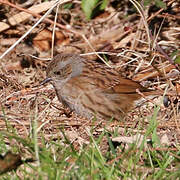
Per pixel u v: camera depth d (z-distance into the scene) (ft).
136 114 36.27
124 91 36.32
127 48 43.93
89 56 44.80
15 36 45.88
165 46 44.01
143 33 44.29
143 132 31.04
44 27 46.57
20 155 27.40
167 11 46.70
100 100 36.06
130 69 42.47
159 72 38.78
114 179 25.18
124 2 48.98
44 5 42.63
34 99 37.09
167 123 32.81
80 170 25.12
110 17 48.39
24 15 44.24
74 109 36.40
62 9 47.52
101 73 36.70
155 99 36.91
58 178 24.22
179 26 46.19
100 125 33.99
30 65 43.42
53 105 37.11
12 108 36.17
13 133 29.55
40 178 24.11
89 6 36.45
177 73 39.17
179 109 35.81
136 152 28.07
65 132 31.68
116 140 29.81
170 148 28.48
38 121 33.12
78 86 35.91
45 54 45.73
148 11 46.34
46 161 25.70
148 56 40.75
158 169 26.61
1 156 26.37
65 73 36.19
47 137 30.89
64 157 26.53
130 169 26.11
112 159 27.32
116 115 36.52
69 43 46.91
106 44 45.14
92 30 47.24
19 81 40.98
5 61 43.86
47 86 39.29
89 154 26.96
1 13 46.65
